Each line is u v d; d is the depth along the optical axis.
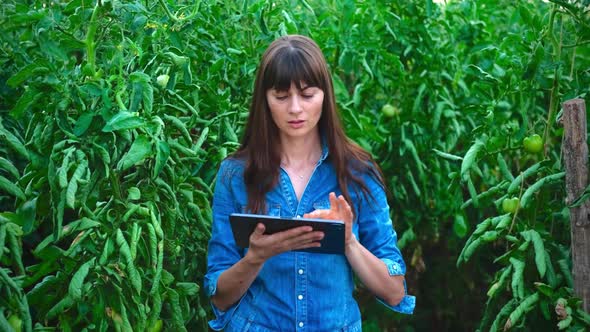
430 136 2.73
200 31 2.17
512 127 2.34
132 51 1.81
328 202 1.67
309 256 1.62
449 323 3.10
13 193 1.58
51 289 1.82
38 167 1.64
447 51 2.80
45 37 1.64
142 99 1.65
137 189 1.68
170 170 1.81
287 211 1.65
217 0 2.34
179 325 1.75
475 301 3.08
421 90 2.69
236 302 1.68
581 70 2.34
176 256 1.90
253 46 2.38
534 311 2.15
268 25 2.43
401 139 2.71
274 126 1.66
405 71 2.78
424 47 2.73
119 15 1.78
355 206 1.69
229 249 1.70
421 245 2.98
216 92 2.21
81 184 1.59
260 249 1.50
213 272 1.68
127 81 1.71
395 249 1.72
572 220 1.97
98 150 1.61
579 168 1.95
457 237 2.97
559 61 2.21
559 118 2.09
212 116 2.25
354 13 2.65
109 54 1.84
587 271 1.95
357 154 1.70
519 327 2.05
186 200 1.90
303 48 1.59
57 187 1.57
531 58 2.21
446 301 3.09
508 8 3.19
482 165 2.83
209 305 2.11
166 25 1.99
